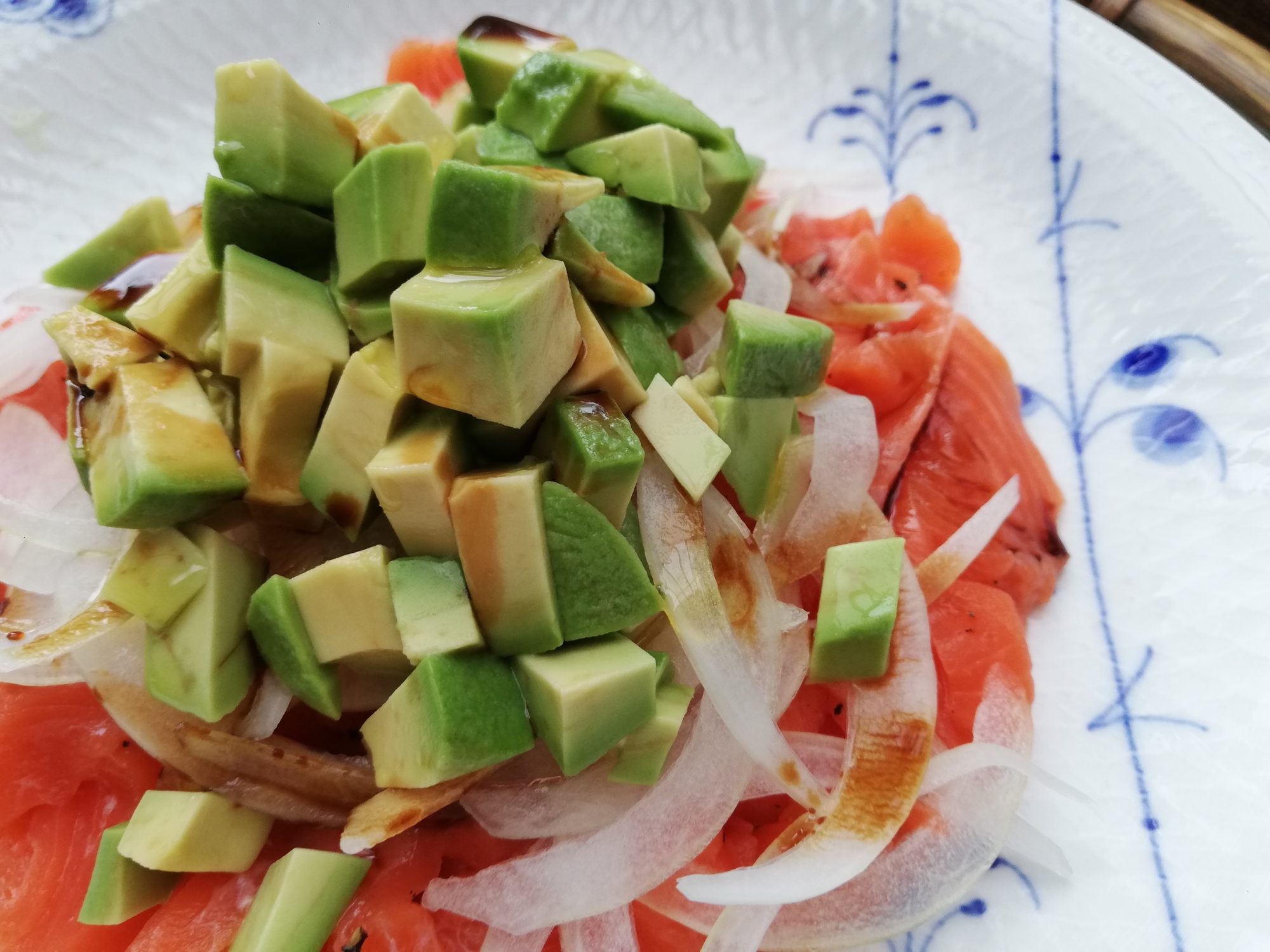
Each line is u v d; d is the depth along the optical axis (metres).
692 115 0.13
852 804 0.11
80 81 0.17
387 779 0.10
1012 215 0.16
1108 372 0.14
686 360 0.14
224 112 0.11
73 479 0.13
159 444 0.10
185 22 0.17
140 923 0.11
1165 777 0.12
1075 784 0.12
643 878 0.11
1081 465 0.14
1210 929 0.11
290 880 0.10
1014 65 0.16
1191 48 0.15
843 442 0.13
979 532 0.13
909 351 0.15
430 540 0.10
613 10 0.18
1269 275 0.13
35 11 0.16
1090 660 0.13
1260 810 0.11
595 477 0.10
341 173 0.11
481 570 0.10
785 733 0.12
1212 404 0.13
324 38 0.17
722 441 0.11
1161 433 0.14
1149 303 0.14
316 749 0.11
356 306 0.11
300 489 0.11
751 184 0.15
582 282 0.11
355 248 0.11
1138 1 0.15
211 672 0.10
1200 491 0.13
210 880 0.11
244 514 0.11
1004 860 0.12
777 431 0.13
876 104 0.17
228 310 0.10
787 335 0.12
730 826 0.12
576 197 0.11
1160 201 0.14
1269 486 0.13
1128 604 0.13
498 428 0.11
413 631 0.10
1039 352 0.15
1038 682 0.13
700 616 0.11
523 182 0.10
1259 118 0.15
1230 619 0.12
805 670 0.12
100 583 0.12
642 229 0.12
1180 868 0.11
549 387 0.10
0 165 0.16
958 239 0.16
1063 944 0.11
